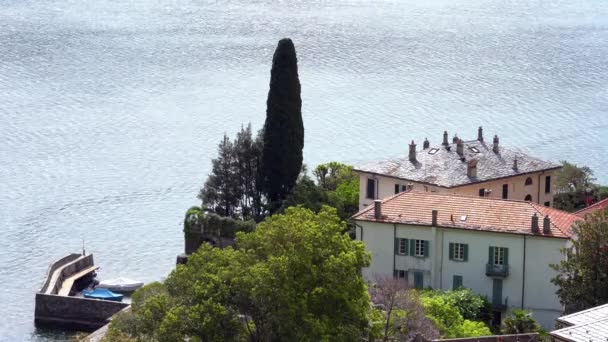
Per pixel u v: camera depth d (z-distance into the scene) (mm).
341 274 147250
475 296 187250
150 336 146375
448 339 159750
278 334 144875
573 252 185000
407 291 171000
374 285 172375
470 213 193125
